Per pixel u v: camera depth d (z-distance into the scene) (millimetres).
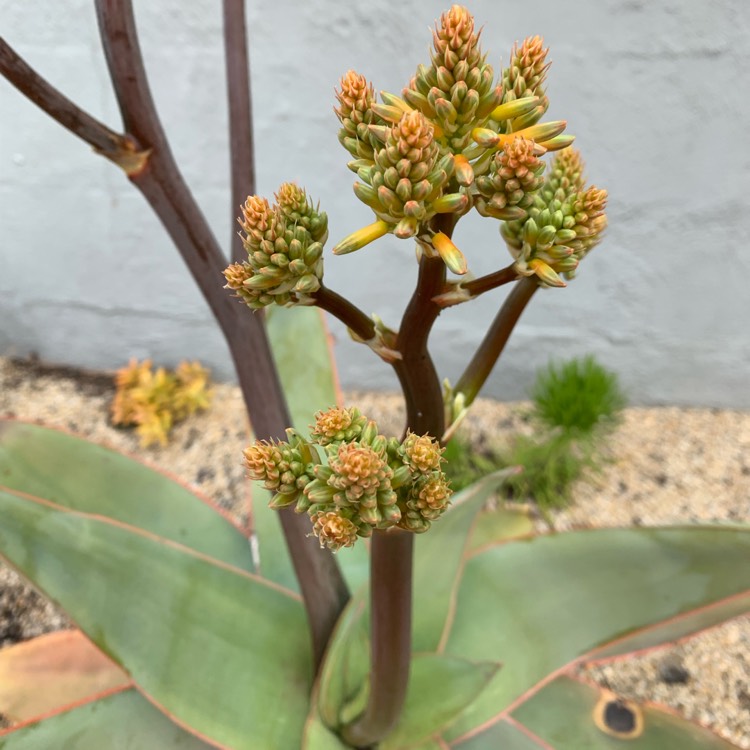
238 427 1097
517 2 807
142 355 1172
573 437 915
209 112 921
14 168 989
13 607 794
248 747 449
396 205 236
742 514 940
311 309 672
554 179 325
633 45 826
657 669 763
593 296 1034
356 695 454
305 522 470
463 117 244
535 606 546
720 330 1049
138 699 516
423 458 250
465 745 543
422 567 545
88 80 904
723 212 939
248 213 254
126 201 1011
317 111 918
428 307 282
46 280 1099
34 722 494
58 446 602
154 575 474
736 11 794
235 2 445
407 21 837
